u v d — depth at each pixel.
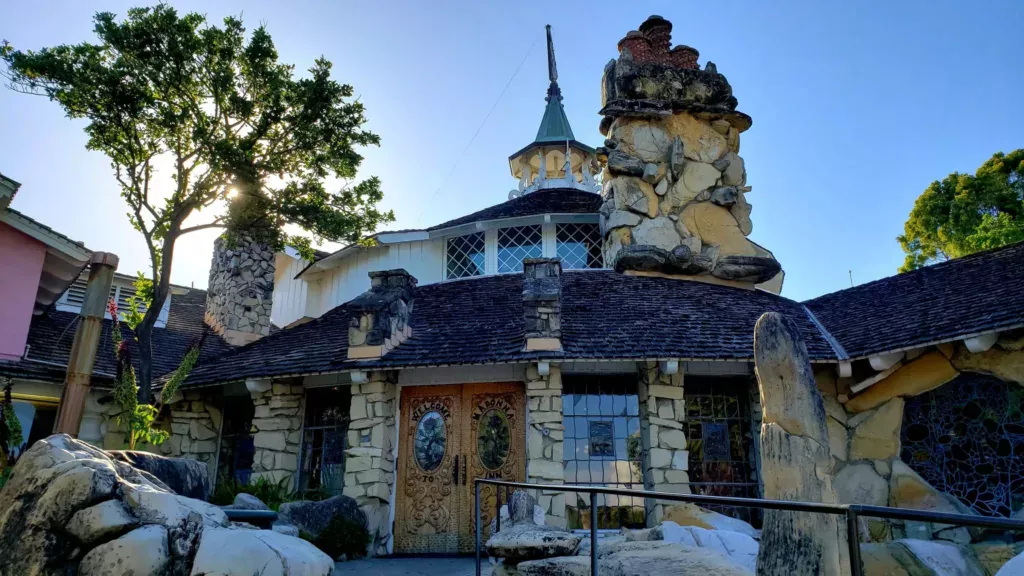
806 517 4.85
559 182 19.81
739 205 15.72
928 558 7.62
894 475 10.51
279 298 20.45
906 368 10.91
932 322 10.81
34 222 12.56
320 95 12.51
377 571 9.05
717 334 11.85
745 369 11.87
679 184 15.67
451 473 11.67
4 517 4.73
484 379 11.80
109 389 13.58
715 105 16.23
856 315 13.00
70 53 11.16
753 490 11.73
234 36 12.16
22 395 12.73
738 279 15.28
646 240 15.16
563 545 6.76
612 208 15.56
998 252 12.80
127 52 11.42
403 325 12.65
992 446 10.15
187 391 13.90
